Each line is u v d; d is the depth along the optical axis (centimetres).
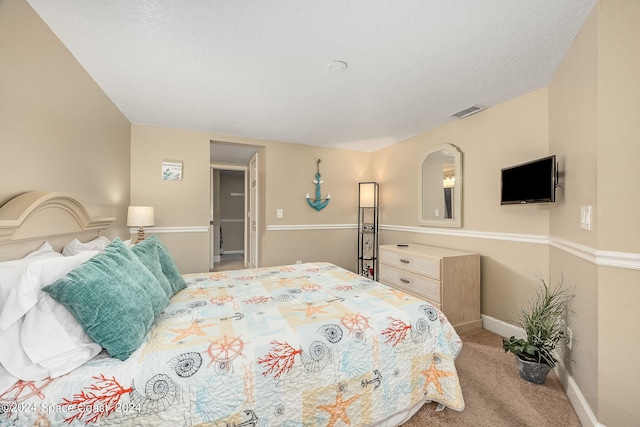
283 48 164
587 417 132
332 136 357
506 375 182
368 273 413
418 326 141
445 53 169
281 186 383
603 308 125
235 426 97
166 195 320
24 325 88
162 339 111
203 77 200
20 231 120
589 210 137
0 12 117
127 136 288
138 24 144
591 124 136
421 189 336
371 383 125
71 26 146
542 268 213
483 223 261
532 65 183
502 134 243
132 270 125
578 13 135
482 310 260
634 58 119
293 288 183
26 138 134
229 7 131
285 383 107
